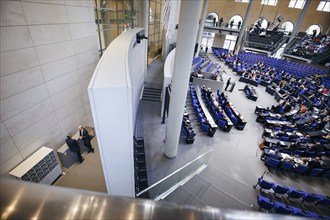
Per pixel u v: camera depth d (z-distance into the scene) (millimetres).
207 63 22453
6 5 4535
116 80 3748
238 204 6590
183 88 6508
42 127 6273
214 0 26844
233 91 16656
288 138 9945
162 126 10414
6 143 5148
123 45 6461
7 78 4863
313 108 13383
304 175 8375
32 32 5316
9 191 657
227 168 8297
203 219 698
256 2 25734
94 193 743
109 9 9914
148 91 13859
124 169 4625
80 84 7848
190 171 7176
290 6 25016
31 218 607
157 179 7289
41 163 5867
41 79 5902
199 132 10414
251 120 12297
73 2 6645
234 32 25797
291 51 23641
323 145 9391
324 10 24312
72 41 6914
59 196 688
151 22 17625
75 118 7992
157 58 21781
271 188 7188
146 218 680
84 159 7562
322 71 20250
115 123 3816
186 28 5457
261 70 20328
